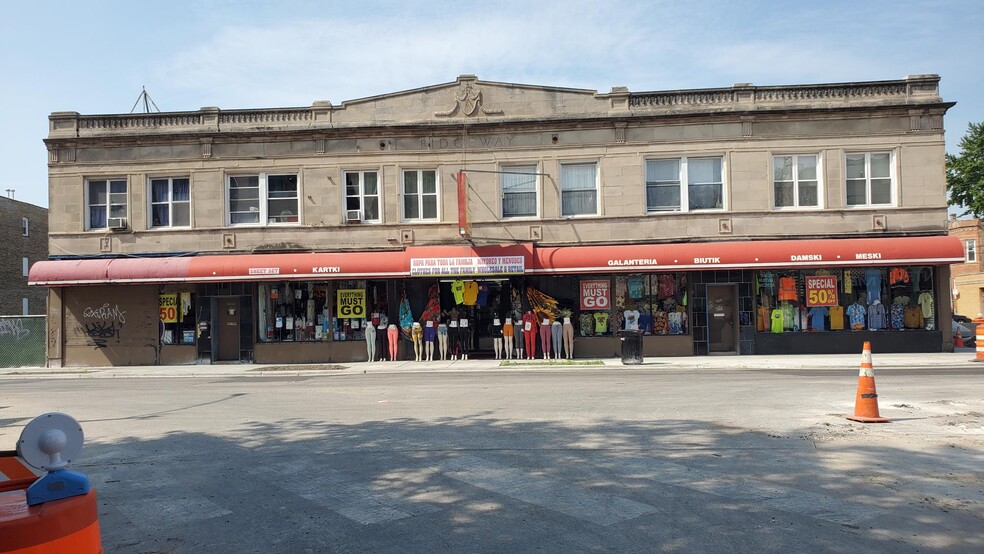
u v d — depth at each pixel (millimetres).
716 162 24188
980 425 9703
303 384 17281
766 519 5844
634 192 24078
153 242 24812
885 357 22094
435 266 23156
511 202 24562
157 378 20828
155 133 24766
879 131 23734
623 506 6277
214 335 24922
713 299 24297
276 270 23469
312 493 6957
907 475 7109
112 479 7637
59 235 24891
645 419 10508
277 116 25000
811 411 11008
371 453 8602
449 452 8547
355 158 24672
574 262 23141
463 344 24219
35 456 3508
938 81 23781
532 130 24422
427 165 24641
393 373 20594
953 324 27000
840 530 5543
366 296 24750
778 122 23906
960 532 5453
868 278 23719
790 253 22688
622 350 21141
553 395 13508
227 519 6207
